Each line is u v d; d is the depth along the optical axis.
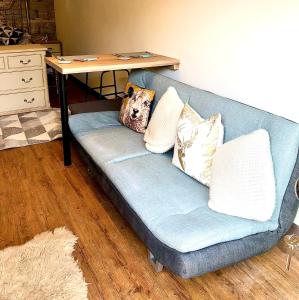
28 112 3.95
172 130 2.10
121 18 3.46
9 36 4.60
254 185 1.46
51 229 1.95
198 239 1.36
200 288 1.58
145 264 1.71
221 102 1.92
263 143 1.50
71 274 1.62
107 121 2.68
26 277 1.58
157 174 1.84
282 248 1.81
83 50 4.79
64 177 2.56
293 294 1.55
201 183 1.79
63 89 2.43
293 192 1.54
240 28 1.97
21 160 2.82
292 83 1.73
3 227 1.96
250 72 1.98
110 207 2.19
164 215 1.51
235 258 1.47
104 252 1.79
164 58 2.70
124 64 2.42
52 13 5.70
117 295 1.52
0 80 3.66
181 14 2.48
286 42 1.71
